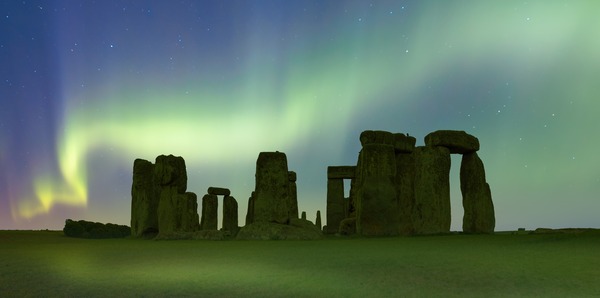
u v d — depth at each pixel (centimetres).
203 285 657
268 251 1136
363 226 1962
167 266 863
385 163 2009
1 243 1670
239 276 734
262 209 1872
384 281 677
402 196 2178
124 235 2792
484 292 597
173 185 2166
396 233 1948
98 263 925
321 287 635
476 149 2172
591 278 688
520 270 765
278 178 1900
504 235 1656
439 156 2083
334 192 2970
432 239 1535
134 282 686
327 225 2936
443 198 2053
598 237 1332
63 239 2094
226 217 3156
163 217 2147
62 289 634
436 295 581
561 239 1327
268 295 586
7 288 643
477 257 943
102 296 585
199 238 1861
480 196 2130
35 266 883
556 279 681
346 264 860
